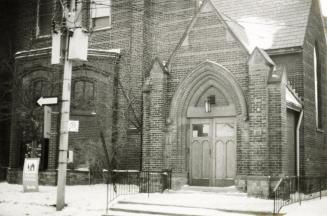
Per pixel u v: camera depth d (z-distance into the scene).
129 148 20.28
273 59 18.95
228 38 15.88
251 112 14.80
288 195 14.31
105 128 20.28
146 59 21.38
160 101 16.64
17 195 16.17
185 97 16.55
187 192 15.63
